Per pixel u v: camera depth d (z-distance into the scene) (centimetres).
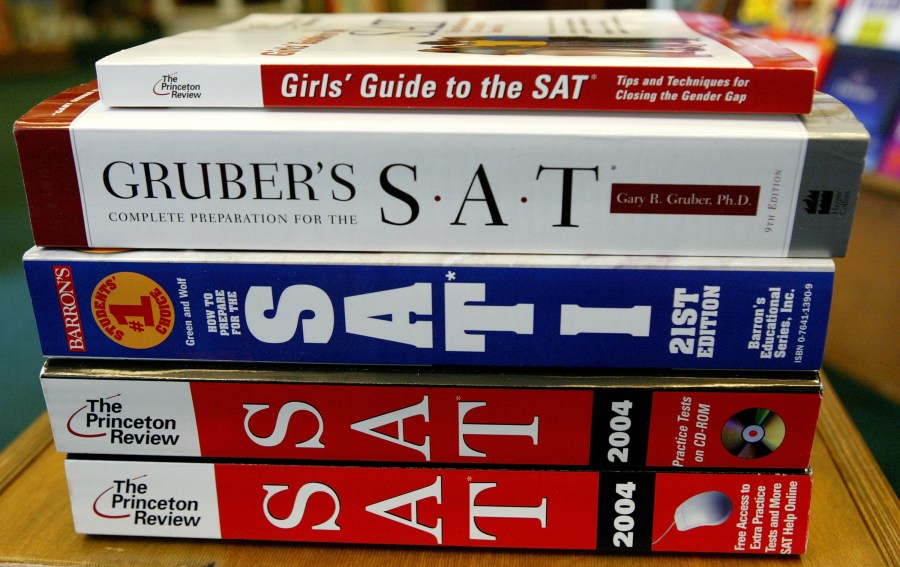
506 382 45
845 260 128
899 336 125
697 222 42
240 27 58
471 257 43
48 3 282
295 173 42
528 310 44
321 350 46
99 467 48
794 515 46
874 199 121
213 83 42
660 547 48
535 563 48
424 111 42
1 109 242
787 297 43
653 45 47
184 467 48
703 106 41
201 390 46
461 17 64
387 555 49
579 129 40
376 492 48
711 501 47
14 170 227
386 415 46
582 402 45
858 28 123
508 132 41
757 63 41
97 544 49
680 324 44
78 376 47
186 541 50
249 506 49
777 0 133
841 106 43
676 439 46
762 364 44
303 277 44
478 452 47
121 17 286
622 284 43
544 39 50
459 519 48
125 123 42
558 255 43
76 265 44
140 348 46
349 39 50
